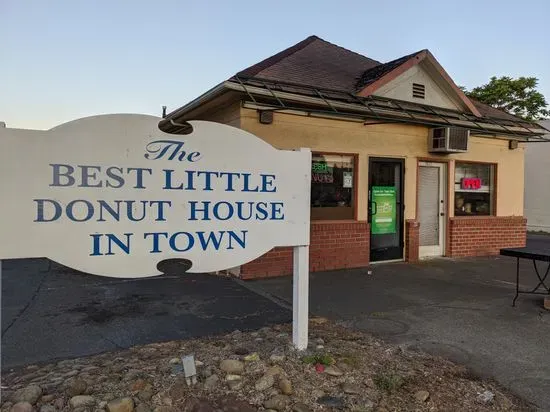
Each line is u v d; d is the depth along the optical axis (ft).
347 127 27.53
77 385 10.61
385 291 22.31
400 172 30.35
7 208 9.85
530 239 50.39
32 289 21.85
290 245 13.26
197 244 12.02
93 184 10.75
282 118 25.14
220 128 12.32
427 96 30.81
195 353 13.32
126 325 16.35
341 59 32.71
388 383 11.45
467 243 33.53
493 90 88.99
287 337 14.71
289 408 10.36
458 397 11.15
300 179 13.42
